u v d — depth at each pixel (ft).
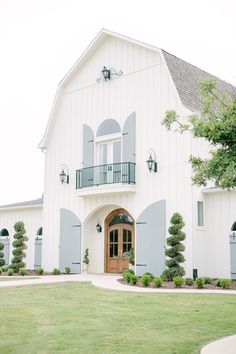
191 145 57.62
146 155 61.87
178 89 59.52
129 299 38.60
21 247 72.59
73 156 72.02
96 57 70.59
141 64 64.39
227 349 21.48
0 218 88.38
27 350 21.40
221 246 56.80
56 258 72.64
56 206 73.77
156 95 61.87
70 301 37.81
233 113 24.59
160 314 31.32
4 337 24.25
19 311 32.81
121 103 66.08
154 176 60.64
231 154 24.31
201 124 25.16
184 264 56.13
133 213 62.64
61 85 74.54
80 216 69.97
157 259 59.11
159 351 21.34
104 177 66.69
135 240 61.87
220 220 57.26
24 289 46.70
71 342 23.08
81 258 69.15
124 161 64.54
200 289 46.21
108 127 67.36
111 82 67.87
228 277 55.67
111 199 65.72
